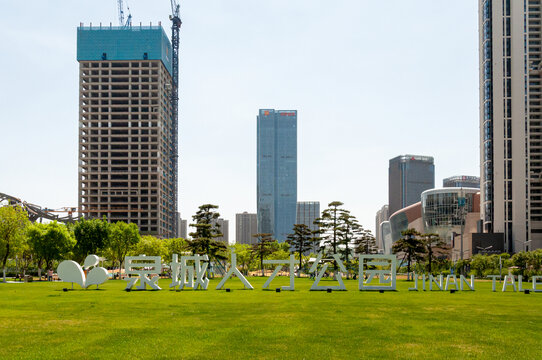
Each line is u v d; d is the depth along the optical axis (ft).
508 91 609.83
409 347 62.44
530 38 611.06
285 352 59.00
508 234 590.55
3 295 146.30
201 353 58.39
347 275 325.62
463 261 420.77
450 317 92.79
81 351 59.57
